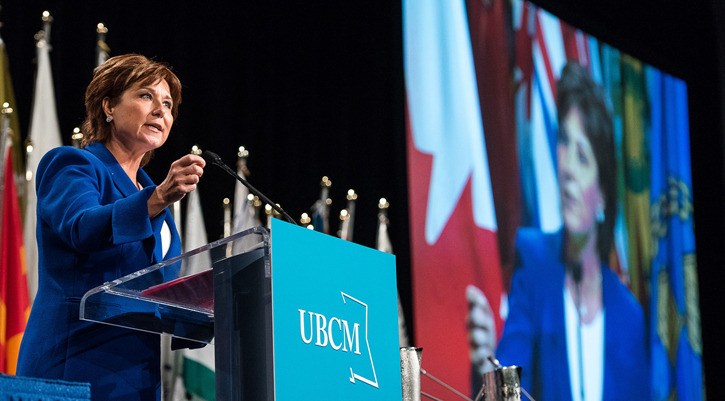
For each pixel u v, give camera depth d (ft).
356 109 30.48
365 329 9.89
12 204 20.66
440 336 28.78
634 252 36.27
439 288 29.17
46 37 22.61
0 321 19.83
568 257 33.40
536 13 34.86
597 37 37.27
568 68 35.53
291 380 8.68
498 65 32.94
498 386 14.17
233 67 28.04
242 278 9.18
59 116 23.67
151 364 10.99
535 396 30.81
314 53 30.04
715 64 41.47
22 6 23.76
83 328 10.70
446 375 28.55
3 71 22.09
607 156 36.17
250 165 27.50
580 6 38.17
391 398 10.03
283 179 28.40
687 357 37.60
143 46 25.94
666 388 36.17
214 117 26.96
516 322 30.96
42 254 11.08
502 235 31.37
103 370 10.61
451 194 30.32
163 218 10.46
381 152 30.30
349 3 31.17
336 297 9.53
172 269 9.25
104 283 10.15
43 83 22.34
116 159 12.16
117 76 12.23
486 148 31.71
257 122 28.17
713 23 41.65
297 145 28.81
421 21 31.09
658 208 38.04
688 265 38.78
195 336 11.13
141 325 10.50
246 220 24.52
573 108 35.24
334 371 9.24
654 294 36.70
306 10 30.27
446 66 31.37
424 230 29.35
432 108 30.58
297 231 9.20
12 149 20.99
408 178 29.40
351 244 9.98
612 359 34.06
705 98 41.39
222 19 28.12
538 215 32.76
